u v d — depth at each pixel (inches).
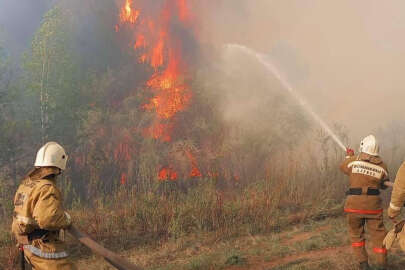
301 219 275.0
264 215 271.0
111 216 267.4
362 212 175.3
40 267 115.3
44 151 120.2
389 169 363.6
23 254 118.8
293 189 311.7
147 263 210.8
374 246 176.4
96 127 429.7
